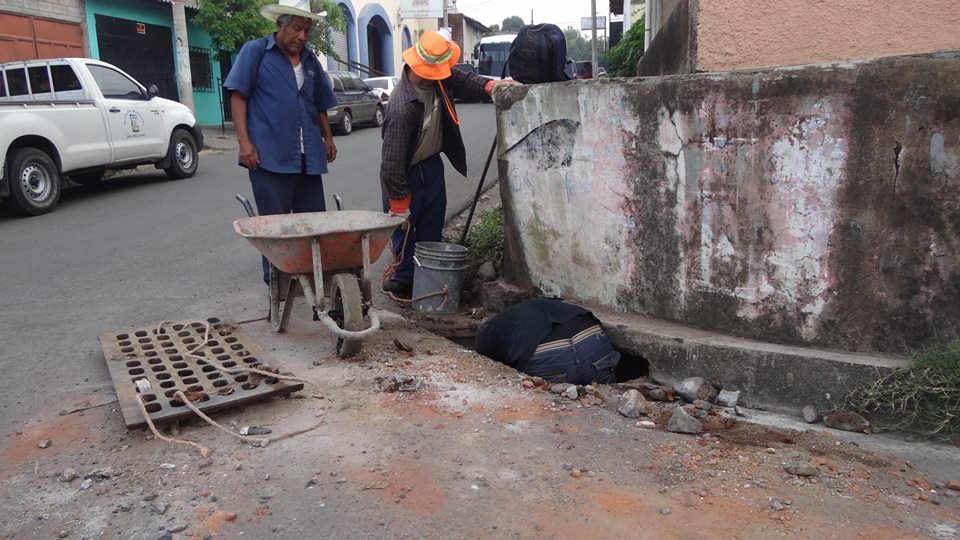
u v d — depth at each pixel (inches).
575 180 177.2
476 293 225.3
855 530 100.3
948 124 125.7
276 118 186.2
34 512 106.1
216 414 134.0
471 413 136.3
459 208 335.9
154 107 430.3
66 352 170.9
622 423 134.3
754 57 160.6
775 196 143.4
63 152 363.9
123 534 100.6
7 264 254.8
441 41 193.5
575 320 165.6
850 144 134.0
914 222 131.4
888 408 131.7
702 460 120.3
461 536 99.5
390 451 121.9
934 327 133.3
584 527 101.3
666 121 155.2
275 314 178.1
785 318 147.0
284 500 108.0
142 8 693.3
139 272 243.0
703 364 151.4
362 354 164.2
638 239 167.0
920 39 153.6
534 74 215.0
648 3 430.9
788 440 128.1
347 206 350.0
